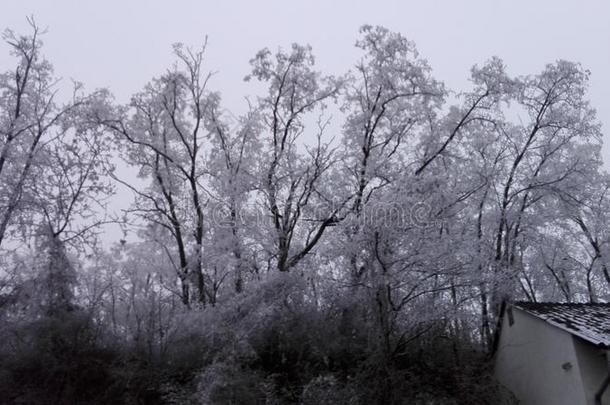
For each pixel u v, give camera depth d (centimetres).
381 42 1830
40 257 1573
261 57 1884
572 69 1833
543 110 1848
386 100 1811
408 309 1395
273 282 1405
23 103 1766
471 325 1554
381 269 1315
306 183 1747
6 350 1350
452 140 1894
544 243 1898
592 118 1838
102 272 1634
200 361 1298
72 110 1792
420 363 1395
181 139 1958
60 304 1501
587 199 1867
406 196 1344
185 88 1952
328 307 1461
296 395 1227
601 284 2225
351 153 1792
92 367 1320
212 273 1658
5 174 1686
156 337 1385
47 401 1252
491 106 1856
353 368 1293
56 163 1764
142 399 1258
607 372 1209
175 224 1809
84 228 1719
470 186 1761
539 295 2173
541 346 1370
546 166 1861
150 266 1667
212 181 1791
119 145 1880
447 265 1370
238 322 1352
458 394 1350
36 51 1817
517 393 1478
